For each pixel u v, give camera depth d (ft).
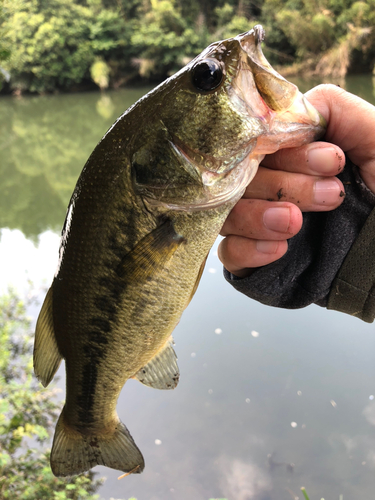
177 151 0.65
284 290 0.79
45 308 0.77
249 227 0.71
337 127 0.67
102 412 0.81
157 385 0.80
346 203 0.70
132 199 0.66
